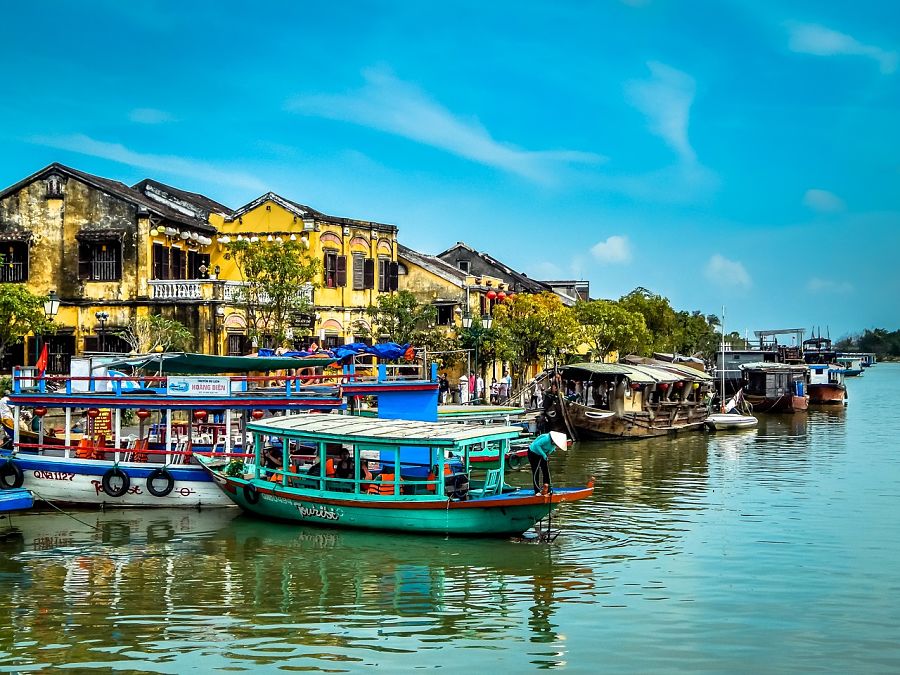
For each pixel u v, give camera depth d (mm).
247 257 37344
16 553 19203
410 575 17703
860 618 15469
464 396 41094
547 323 47438
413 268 51281
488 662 13516
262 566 18266
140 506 23062
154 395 23688
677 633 14719
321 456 21094
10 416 26562
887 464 33250
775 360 71375
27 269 39719
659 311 72438
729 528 21859
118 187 41344
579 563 18578
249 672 13148
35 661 13508
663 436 44438
